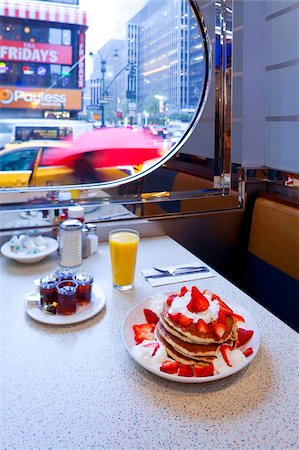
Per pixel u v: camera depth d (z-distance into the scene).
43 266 1.10
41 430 0.49
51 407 0.54
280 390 0.57
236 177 1.53
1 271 1.07
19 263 1.12
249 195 1.55
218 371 0.58
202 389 0.58
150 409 0.53
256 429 0.50
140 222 1.42
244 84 1.48
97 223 1.39
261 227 1.45
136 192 1.46
